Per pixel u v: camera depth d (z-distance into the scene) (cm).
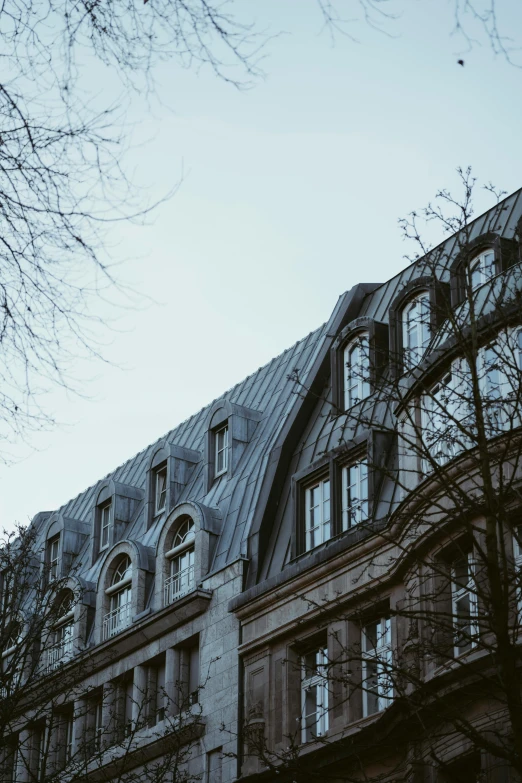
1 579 4022
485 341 2061
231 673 3516
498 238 3133
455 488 1906
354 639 3145
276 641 3416
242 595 3553
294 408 3881
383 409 3416
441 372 2886
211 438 4238
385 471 1953
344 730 3016
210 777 3447
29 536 3497
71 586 4481
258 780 3209
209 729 3509
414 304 3447
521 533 2622
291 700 3294
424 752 2667
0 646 3172
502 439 2172
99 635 4225
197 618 3750
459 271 2120
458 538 2738
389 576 3052
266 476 3816
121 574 4312
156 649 3888
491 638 2516
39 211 1063
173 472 4372
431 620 1872
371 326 3606
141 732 3772
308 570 3328
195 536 3875
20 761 4153
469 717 2528
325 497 3481
